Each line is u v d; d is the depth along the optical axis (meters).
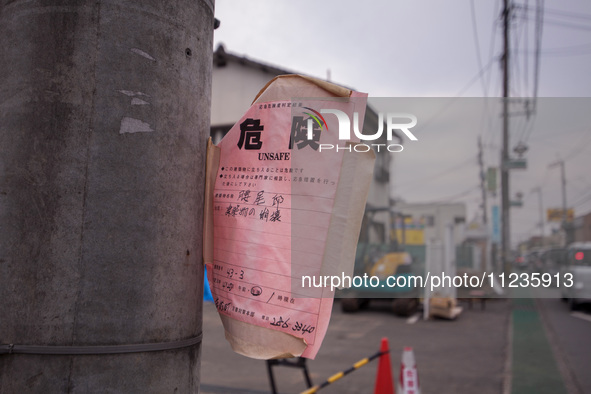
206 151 1.55
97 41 1.29
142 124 1.32
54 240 1.22
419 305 13.12
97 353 1.21
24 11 1.32
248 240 1.47
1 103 1.31
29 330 1.20
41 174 1.24
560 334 9.71
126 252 1.27
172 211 1.37
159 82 1.36
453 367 6.79
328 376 6.21
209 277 1.54
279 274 1.42
